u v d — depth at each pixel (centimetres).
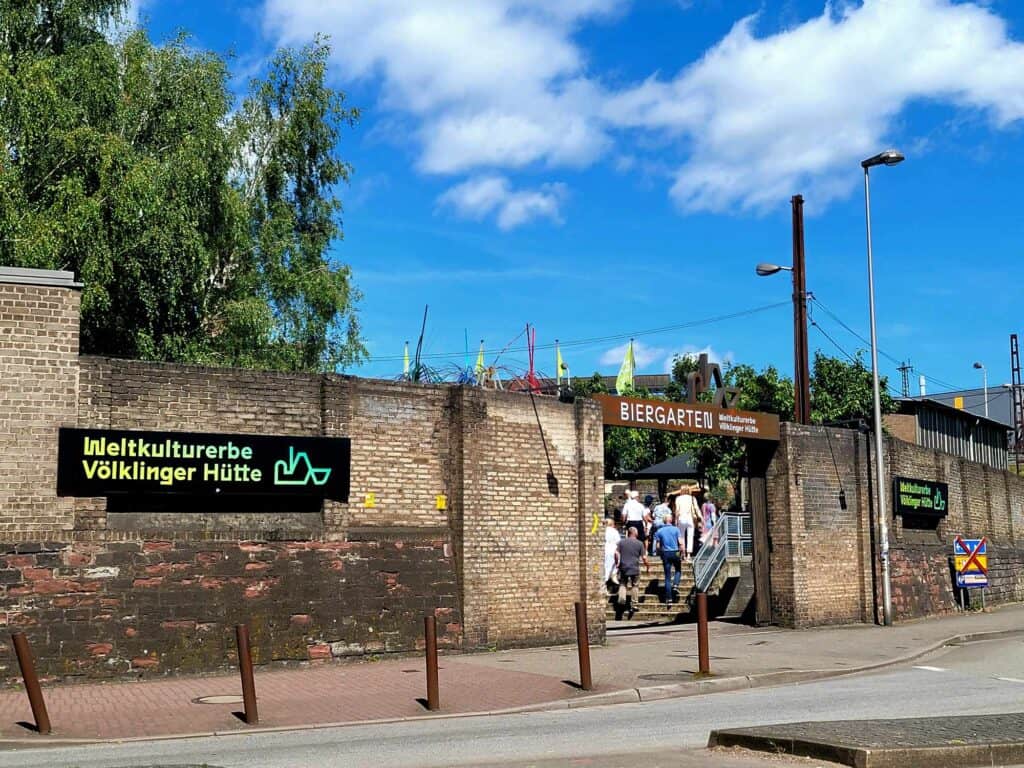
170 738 1130
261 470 1633
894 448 2898
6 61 2472
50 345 1486
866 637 2223
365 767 929
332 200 3453
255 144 3328
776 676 1577
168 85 2805
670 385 5091
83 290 2391
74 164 2462
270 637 1623
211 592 1583
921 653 1967
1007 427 5475
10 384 1455
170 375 1585
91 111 2591
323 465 1692
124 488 1522
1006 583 3559
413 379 1947
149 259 2552
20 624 1434
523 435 1962
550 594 1964
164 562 1551
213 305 2934
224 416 1627
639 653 1828
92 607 1488
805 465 2533
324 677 1552
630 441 4844
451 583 1825
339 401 1734
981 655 1989
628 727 1154
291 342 3203
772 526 2491
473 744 1053
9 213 2280
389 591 1755
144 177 2461
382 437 1788
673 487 4631
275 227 3228
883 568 2580
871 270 2606
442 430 1864
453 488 1856
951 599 3070
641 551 2492
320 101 3409
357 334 3369
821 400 4309
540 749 1020
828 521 2580
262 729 1173
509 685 1462
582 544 2027
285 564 1652
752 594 2759
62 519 1478
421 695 1391
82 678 1470
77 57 2606
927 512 3022
